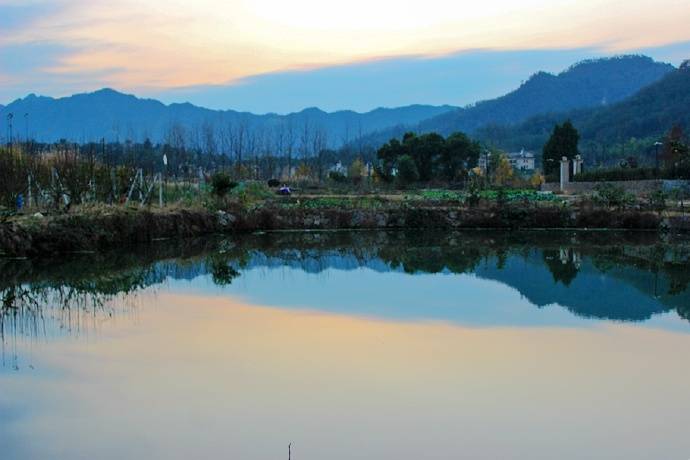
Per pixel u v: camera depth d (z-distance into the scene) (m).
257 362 15.20
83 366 14.88
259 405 12.61
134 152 64.19
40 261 29.44
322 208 48.41
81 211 33.25
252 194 52.94
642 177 57.19
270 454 10.65
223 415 12.14
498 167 81.19
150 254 33.59
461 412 12.35
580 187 61.28
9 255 29.03
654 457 10.68
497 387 13.66
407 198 53.44
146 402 12.74
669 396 13.23
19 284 25.03
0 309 20.80
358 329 18.31
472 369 14.80
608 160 117.62
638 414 12.34
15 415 12.14
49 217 31.25
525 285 25.52
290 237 43.03
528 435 11.42
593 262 31.92
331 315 20.05
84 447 10.85
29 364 15.02
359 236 44.09
